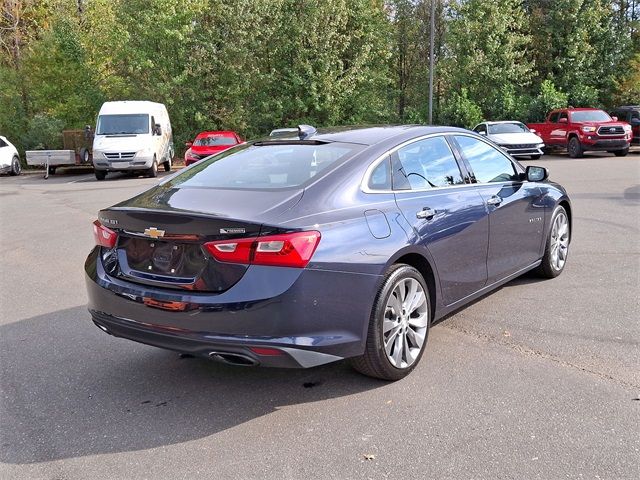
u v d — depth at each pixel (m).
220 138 22.69
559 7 32.47
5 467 3.16
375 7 32.59
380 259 3.77
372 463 3.09
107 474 3.07
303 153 4.31
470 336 4.82
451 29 32.97
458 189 4.77
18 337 5.16
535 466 3.01
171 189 4.21
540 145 22.03
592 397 3.73
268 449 3.27
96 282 3.98
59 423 3.63
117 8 29.02
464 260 4.68
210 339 3.44
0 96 29.17
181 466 3.13
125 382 4.21
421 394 3.85
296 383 4.10
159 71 28.38
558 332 4.84
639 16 35.72
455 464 3.05
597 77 33.09
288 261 3.37
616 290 5.89
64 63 29.14
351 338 3.66
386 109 33.91
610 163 20.30
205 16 29.12
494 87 32.06
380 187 4.10
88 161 23.53
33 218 11.98
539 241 5.95
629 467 2.99
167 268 3.66
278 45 29.72
